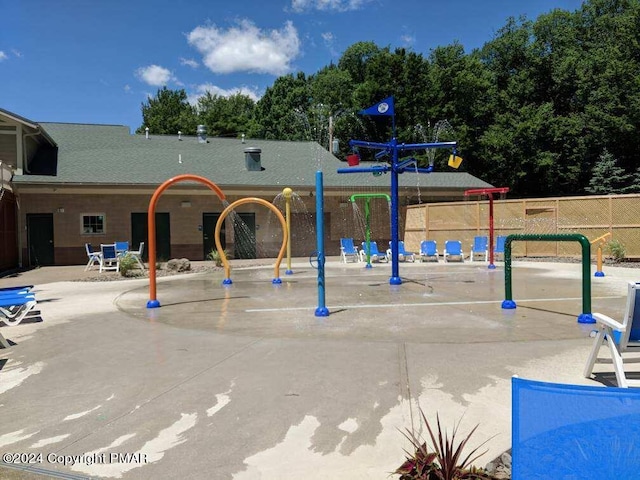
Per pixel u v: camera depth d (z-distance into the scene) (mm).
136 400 4656
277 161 26766
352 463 3402
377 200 25656
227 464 3428
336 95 48188
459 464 3295
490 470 3225
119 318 8680
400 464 3371
